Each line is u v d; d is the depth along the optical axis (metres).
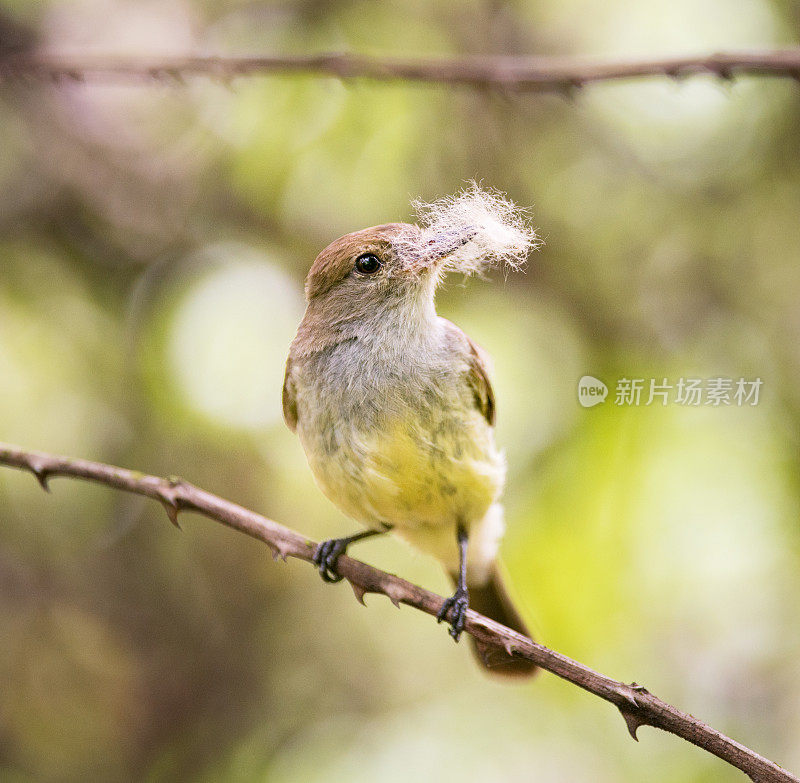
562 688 2.52
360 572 2.36
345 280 2.39
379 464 2.38
